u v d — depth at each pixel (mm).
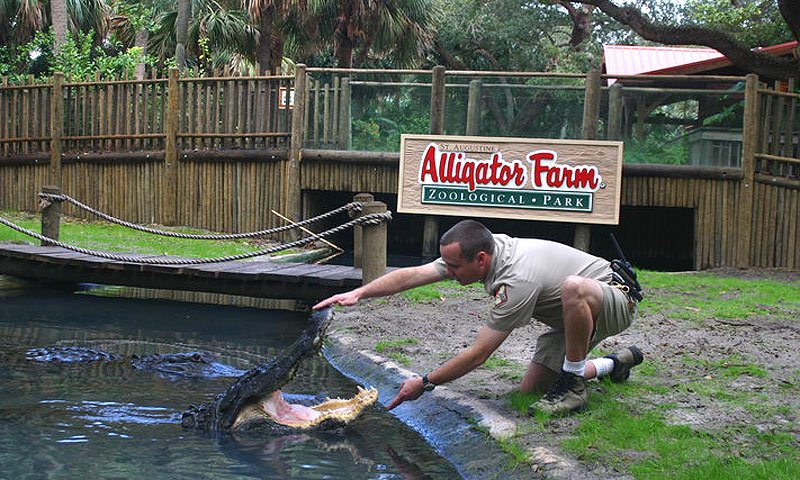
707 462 4559
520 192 15117
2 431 5477
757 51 16688
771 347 7852
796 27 15570
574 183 14922
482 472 4949
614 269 5637
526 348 7770
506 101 15547
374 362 7434
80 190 17953
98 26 31766
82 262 11547
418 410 6156
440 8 33500
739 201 14664
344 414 5863
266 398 5879
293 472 4918
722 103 14969
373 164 16109
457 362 5320
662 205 14961
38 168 18266
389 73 16109
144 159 17422
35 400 6242
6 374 7004
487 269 5328
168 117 17203
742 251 14625
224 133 17000
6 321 9602
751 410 5648
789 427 5254
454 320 9297
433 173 15445
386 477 4906
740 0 25141
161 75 28203
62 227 16297
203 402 6363
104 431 5578
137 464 4949
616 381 6332
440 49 35344
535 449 4930
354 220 10594
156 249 14117
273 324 9961
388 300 10445
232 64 28344
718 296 11305
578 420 5418
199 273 11227
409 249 18875
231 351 8320
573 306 5328
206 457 5129
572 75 15273
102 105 17844
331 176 16344
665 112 15156
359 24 27391
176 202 17312
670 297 11039
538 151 15039
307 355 5633
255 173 16781
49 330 9133
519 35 35469
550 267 5430
